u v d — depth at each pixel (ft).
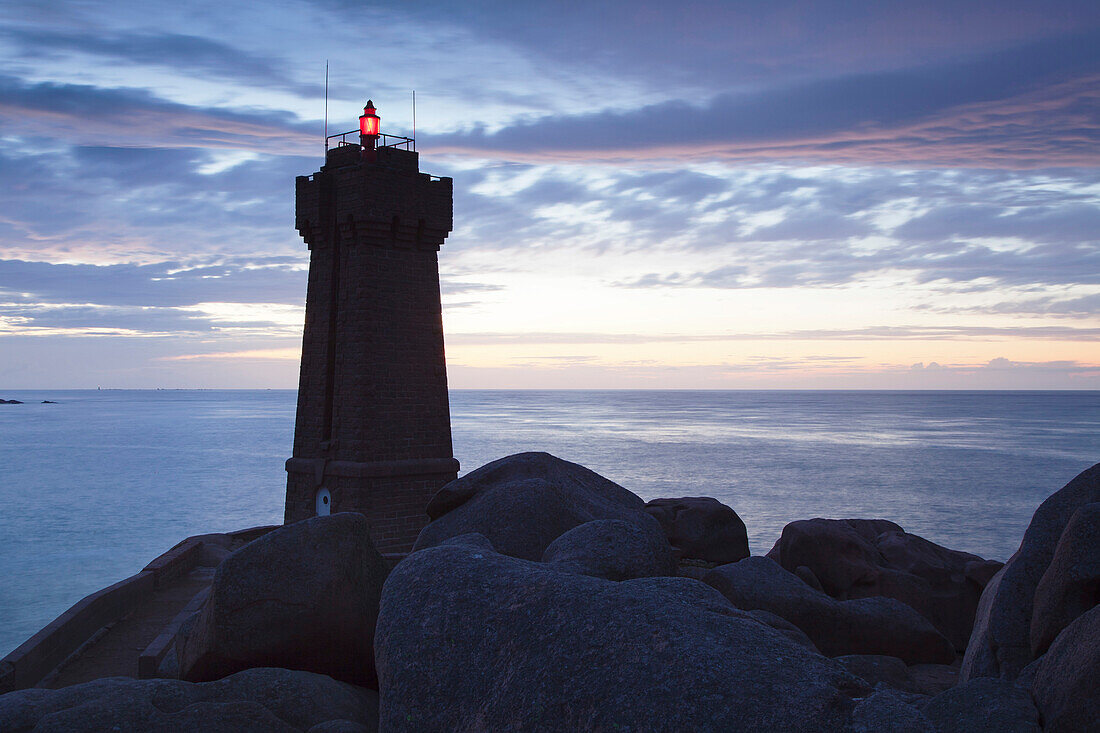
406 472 100.73
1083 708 21.68
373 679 32.78
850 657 41.16
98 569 206.39
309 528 32.94
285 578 31.60
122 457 537.24
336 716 26.84
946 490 367.66
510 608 21.83
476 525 45.06
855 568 59.16
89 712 24.79
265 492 362.33
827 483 392.88
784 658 18.90
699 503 75.92
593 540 33.47
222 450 595.06
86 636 54.34
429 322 105.50
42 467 473.26
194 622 33.63
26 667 44.57
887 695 17.84
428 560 24.47
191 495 352.28
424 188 104.22
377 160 102.17
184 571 77.71
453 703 20.84
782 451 570.05
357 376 99.40
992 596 33.01
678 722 17.74
